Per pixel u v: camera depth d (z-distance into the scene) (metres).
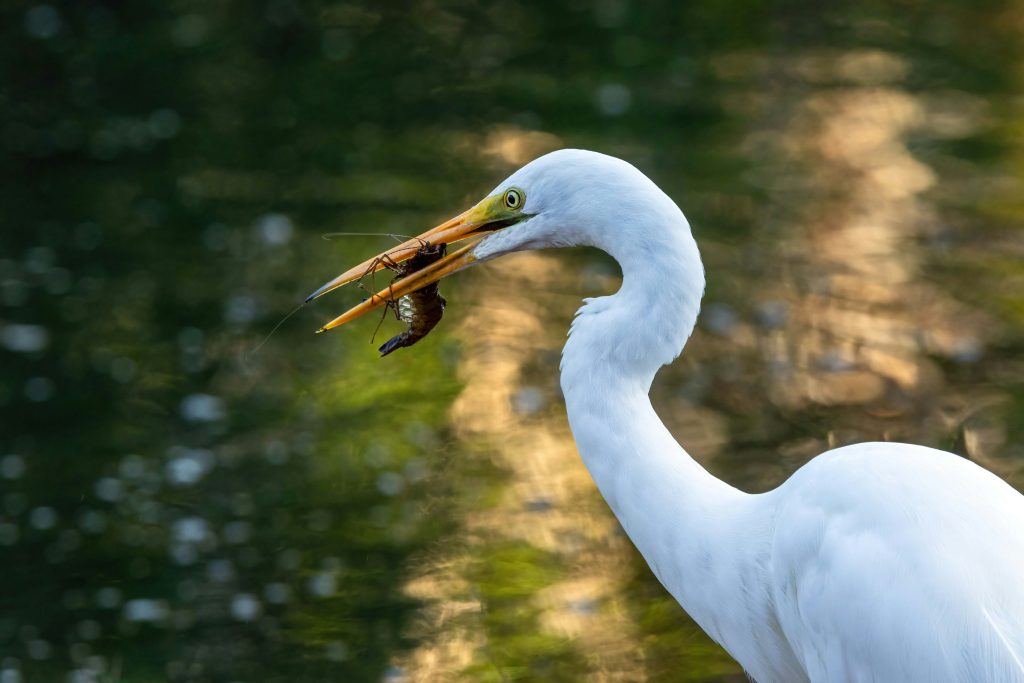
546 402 10.62
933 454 5.05
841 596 4.84
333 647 7.82
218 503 9.32
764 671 5.61
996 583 4.64
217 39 19.03
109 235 13.28
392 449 9.95
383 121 16.42
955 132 16.16
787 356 11.16
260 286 12.38
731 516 5.39
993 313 11.80
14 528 8.98
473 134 15.98
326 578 8.50
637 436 5.43
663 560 5.54
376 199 14.11
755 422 10.14
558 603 8.18
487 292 12.51
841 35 19.86
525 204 5.64
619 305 5.43
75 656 7.75
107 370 10.93
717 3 21.44
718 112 16.80
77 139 15.60
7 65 17.55
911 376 10.77
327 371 11.09
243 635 7.96
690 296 5.34
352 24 19.98
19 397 10.50
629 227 5.36
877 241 13.26
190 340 11.45
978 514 4.77
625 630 7.89
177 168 14.91
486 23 20.30
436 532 8.97
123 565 8.65
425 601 8.25
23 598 8.29
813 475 5.12
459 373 11.06
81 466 9.67
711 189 14.45
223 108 16.70
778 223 13.68
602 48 19.23
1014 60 18.78
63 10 19.53
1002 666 4.51
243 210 13.87
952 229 13.54
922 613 4.64
